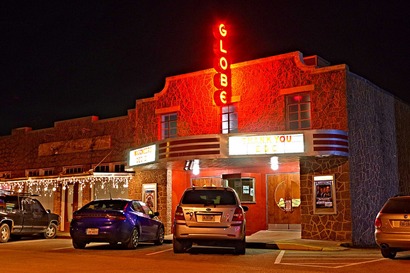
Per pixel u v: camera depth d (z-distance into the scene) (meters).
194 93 21.89
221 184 22.12
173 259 12.39
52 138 28.47
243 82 20.55
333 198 18.03
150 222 16.80
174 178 23.02
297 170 20.44
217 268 10.62
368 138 19.69
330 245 16.30
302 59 19.69
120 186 24.88
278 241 17.25
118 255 13.36
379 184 20.09
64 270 10.15
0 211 18.36
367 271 10.27
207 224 13.23
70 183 26.88
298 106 19.41
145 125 23.47
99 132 26.50
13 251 14.55
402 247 12.23
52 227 21.36
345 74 18.45
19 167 29.62
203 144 18.11
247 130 20.17
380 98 21.34
